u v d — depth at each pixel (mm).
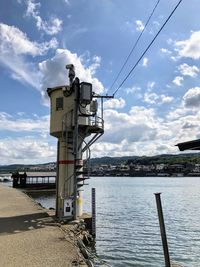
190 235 23625
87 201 52188
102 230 24641
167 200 55500
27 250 10570
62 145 18797
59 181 18672
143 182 145500
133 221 29984
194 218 32844
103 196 64500
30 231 13852
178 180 170500
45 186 64938
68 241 12000
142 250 18172
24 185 64375
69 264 9062
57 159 19344
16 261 9281
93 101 18750
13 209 21609
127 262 15648
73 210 17031
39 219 17203
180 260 16672
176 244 20375
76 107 17469
